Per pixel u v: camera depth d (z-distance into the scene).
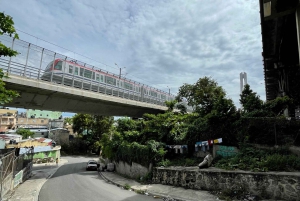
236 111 14.82
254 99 15.84
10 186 13.66
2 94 8.27
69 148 54.12
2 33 7.92
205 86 28.39
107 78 24.52
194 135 16.25
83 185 16.30
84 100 22.17
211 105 18.78
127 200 11.04
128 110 28.95
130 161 19.70
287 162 10.34
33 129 61.28
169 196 11.35
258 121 13.08
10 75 15.21
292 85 19.61
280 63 19.95
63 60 19.50
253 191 9.80
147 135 20.89
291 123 12.24
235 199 9.66
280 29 15.32
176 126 18.03
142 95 29.94
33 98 18.47
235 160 12.19
